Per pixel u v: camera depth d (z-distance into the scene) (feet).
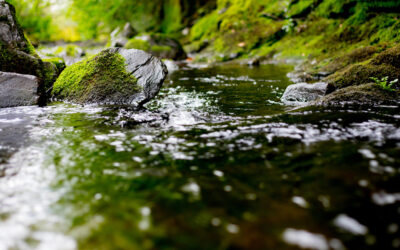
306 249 4.69
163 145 9.47
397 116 11.48
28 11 60.59
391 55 17.26
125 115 13.79
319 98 15.19
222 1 56.44
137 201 6.13
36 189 6.73
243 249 4.71
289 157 8.06
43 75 18.45
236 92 20.22
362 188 6.32
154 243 4.88
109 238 5.03
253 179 6.95
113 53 17.69
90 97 16.65
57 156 8.62
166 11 63.62
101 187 6.76
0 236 5.20
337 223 5.28
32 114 13.96
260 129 10.71
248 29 47.39
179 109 15.42
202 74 30.58
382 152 8.05
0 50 16.98
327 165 7.43
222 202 6.02
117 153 8.82
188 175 7.27
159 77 17.46
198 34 55.36
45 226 5.42
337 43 33.99
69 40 60.34
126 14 62.80
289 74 27.43
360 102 13.80
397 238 4.88
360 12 33.96
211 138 10.01
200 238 4.97
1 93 15.51
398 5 32.09
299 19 43.52
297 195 6.19
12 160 8.34
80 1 62.54
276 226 5.24
